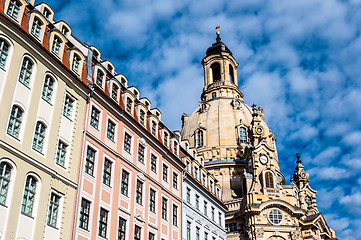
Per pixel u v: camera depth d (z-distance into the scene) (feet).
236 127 327.47
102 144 126.72
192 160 194.39
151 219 142.82
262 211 248.73
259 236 239.71
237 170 301.84
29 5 113.91
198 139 331.16
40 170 100.17
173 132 195.72
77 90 121.39
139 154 146.72
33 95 103.19
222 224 207.31
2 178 89.56
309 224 261.85
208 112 345.51
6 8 101.35
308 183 354.74
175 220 160.56
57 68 113.39
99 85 134.21
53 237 100.27
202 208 188.65
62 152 111.55
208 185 205.46
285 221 246.88
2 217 86.79
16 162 93.40
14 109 97.60
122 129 139.23
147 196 143.54
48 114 107.55
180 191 169.17
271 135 350.23
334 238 295.07
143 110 156.04
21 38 102.27
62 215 104.58
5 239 85.92
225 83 374.43
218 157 312.29
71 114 117.80
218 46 404.16
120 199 129.08
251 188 262.47
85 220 113.80
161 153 161.27
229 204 266.57
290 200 261.24
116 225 123.85
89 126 123.54
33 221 94.53
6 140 92.27
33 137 100.58
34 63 105.91
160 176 156.25
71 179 110.63
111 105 135.64
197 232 178.09
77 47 133.80
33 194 97.35
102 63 151.84
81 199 113.19
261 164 276.00
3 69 96.12
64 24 131.13
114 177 128.98
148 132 152.76
